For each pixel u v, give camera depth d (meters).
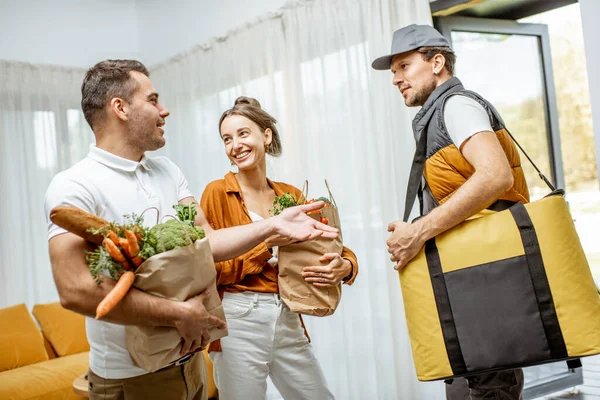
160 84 5.18
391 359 3.51
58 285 1.41
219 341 2.06
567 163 6.06
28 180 4.78
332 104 3.75
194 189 4.86
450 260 1.69
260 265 2.05
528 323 1.61
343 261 2.01
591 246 6.03
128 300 1.35
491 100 3.53
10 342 4.05
